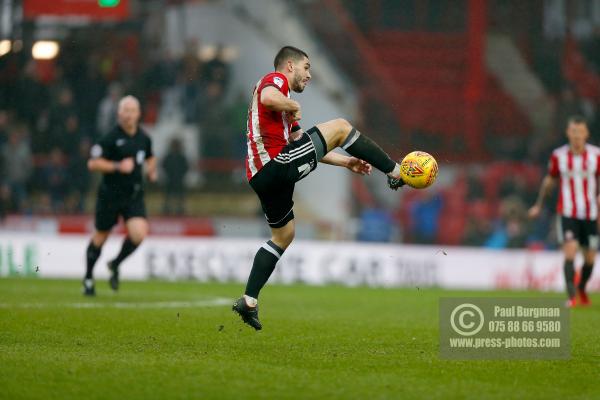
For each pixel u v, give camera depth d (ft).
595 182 138.82
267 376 63.52
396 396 57.88
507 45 299.38
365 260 206.08
